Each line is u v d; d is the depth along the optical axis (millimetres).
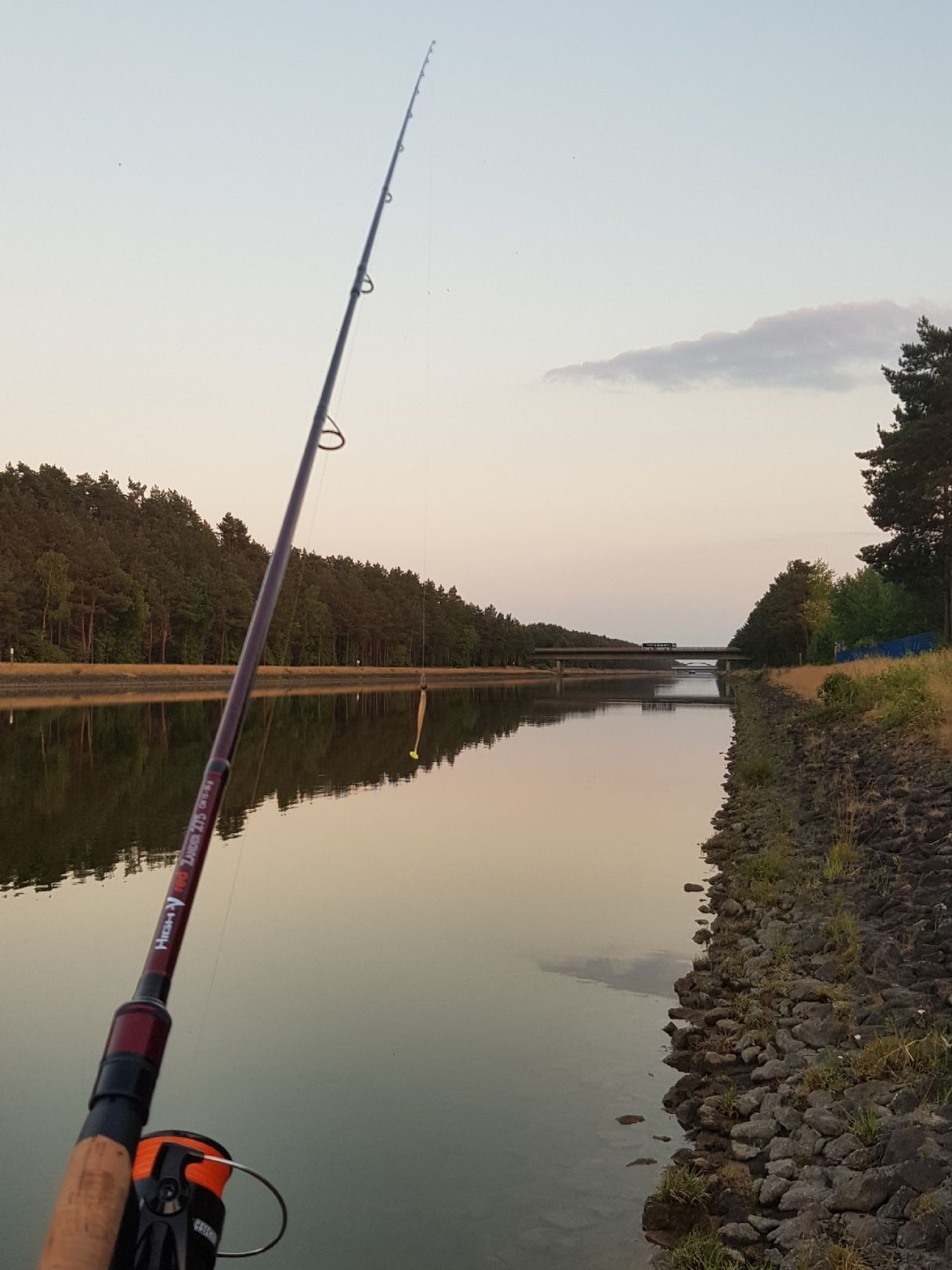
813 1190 5164
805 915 10258
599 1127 6449
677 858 15266
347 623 119938
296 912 12070
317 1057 7750
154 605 91250
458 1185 5773
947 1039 6262
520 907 12297
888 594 75250
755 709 51750
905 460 40750
